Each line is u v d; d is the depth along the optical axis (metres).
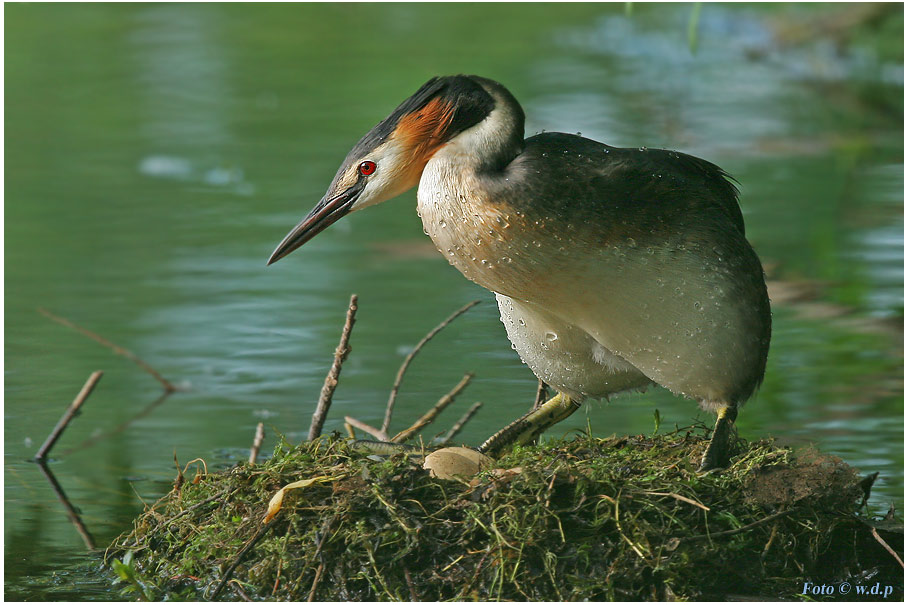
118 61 27.25
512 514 7.68
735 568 7.78
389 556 7.68
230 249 16.78
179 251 16.70
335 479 8.10
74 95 24.84
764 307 8.99
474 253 8.52
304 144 21.64
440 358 13.04
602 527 7.77
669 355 8.85
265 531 7.78
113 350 13.41
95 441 11.07
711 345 8.77
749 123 22.50
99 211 18.38
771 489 8.04
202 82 25.67
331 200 8.91
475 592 7.54
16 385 12.57
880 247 16.41
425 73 25.42
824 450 10.53
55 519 9.41
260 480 8.29
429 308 14.63
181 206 18.59
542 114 22.20
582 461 8.42
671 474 8.18
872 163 20.52
